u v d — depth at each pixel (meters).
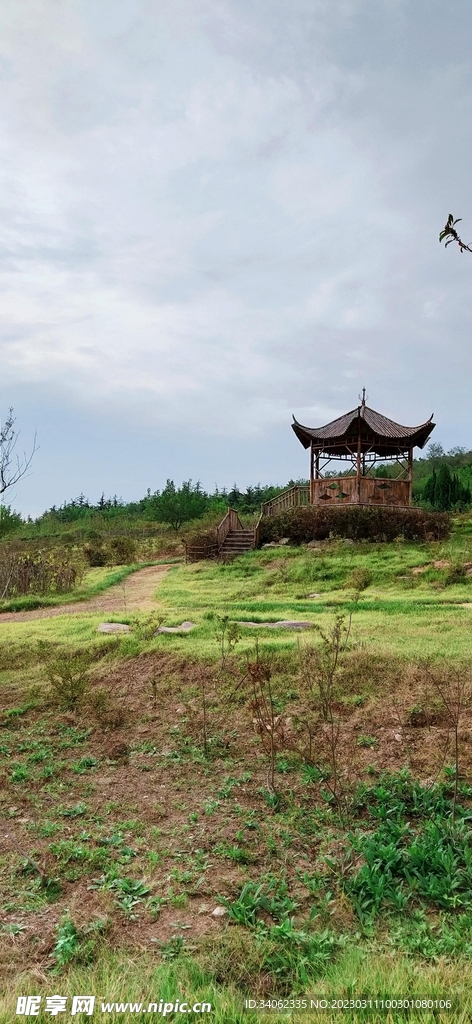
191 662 7.89
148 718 6.69
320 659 7.44
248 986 3.05
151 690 7.34
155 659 8.20
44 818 4.82
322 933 3.43
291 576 16.83
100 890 3.87
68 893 3.88
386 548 19.03
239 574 18.25
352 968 3.04
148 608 13.84
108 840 4.45
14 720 6.86
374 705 6.36
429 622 9.81
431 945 3.23
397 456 24.56
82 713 6.89
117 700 7.22
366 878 3.82
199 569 19.84
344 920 3.58
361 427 22.52
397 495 23.06
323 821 4.68
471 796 4.86
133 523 42.50
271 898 3.75
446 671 6.86
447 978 2.88
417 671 6.91
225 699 6.88
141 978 3.03
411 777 5.14
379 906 3.67
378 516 20.56
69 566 18.20
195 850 4.35
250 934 3.44
